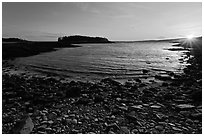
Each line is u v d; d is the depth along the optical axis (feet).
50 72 70.23
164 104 31.60
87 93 38.58
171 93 38.45
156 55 144.66
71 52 177.68
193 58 105.70
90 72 69.62
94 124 23.57
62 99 34.01
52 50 199.82
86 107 29.94
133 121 24.63
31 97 34.37
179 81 50.83
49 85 46.73
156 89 42.11
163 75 62.18
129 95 36.94
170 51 189.47
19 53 137.39
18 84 45.80
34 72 70.85
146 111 28.35
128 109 29.07
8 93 36.78
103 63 95.86
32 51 156.56
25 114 26.66
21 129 21.29
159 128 22.65
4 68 81.05
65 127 22.59
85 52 178.40
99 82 52.13
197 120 24.90
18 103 31.22
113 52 179.73
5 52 131.23
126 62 100.37
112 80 51.90
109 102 32.58
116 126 22.56
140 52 180.75
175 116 26.45
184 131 21.93
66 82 52.54
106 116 26.25
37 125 22.97
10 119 24.73
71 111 28.07
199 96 33.24
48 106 30.09
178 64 91.35
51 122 23.79
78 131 21.65
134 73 67.46
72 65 88.48
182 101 32.35
